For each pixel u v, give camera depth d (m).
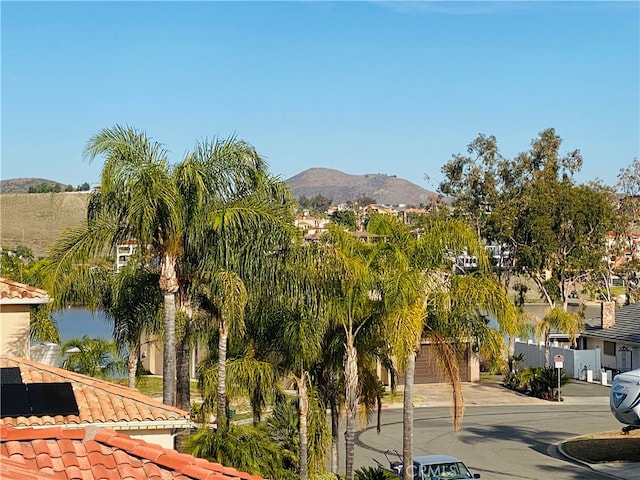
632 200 71.50
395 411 40.03
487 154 63.72
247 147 20.34
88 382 16.05
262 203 20.38
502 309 22.27
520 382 45.97
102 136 18.98
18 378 15.47
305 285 20.70
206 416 22.42
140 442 11.44
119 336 25.58
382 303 21.53
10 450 10.45
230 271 19.91
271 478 20.91
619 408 28.86
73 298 26.36
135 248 23.55
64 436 10.92
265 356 21.42
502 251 62.03
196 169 19.42
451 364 22.52
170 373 19.67
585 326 54.75
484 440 33.19
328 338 22.16
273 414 24.52
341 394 23.42
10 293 20.78
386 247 22.06
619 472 27.78
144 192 18.66
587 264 59.62
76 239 20.25
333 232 22.08
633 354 49.03
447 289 22.28
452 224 22.50
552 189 59.19
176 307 22.48
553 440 33.25
